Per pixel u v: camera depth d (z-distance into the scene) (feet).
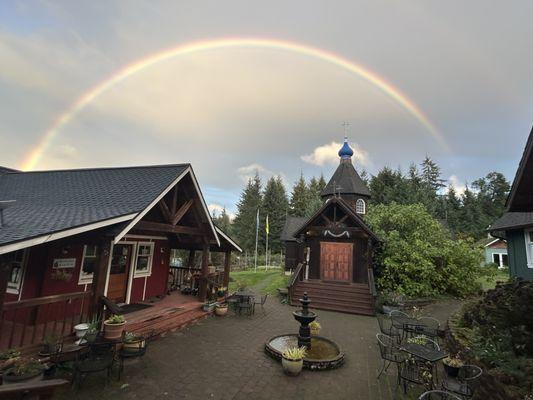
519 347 18.97
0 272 18.30
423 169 195.83
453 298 55.93
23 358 18.26
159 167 36.58
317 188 199.31
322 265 60.18
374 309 46.11
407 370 22.27
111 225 24.39
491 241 108.17
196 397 19.20
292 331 34.27
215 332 32.37
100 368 18.86
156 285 41.55
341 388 21.30
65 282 29.71
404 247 55.83
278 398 19.67
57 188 35.53
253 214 171.01
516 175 26.71
